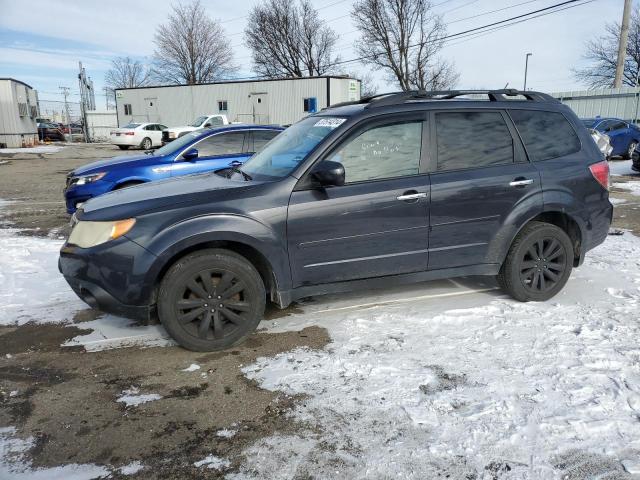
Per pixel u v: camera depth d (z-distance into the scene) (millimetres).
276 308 4457
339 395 3055
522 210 4234
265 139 7754
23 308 4551
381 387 3123
